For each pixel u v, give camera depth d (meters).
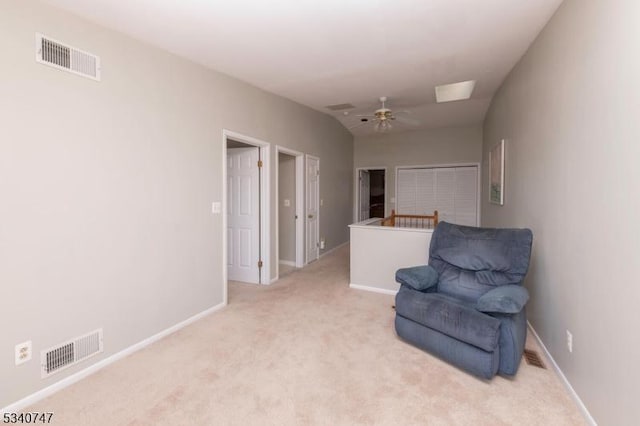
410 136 6.92
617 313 1.44
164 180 2.69
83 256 2.13
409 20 2.30
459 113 5.46
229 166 4.29
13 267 1.79
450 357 2.18
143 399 1.89
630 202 1.34
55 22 1.96
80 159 2.10
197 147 3.02
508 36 2.56
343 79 3.58
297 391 1.97
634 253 1.31
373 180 9.57
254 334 2.75
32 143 1.86
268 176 4.10
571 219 1.91
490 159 4.87
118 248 2.35
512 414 1.75
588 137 1.70
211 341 2.63
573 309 1.88
